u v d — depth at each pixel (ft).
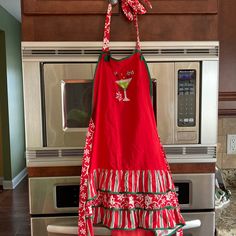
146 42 3.41
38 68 3.36
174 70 3.44
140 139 3.15
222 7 4.25
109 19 3.32
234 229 3.75
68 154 3.47
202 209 3.61
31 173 3.49
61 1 3.36
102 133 3.22
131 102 3.20
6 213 10.71
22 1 3.34
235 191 5.30
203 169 3.56
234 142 5.47
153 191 3.12
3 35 14.29
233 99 4.36
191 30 3.44
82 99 3.44
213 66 3.45
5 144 14.46
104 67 3.27
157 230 3.11
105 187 3.18
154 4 3.40
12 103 15.07
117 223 3.14
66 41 3.38
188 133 3.51
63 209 3.55
